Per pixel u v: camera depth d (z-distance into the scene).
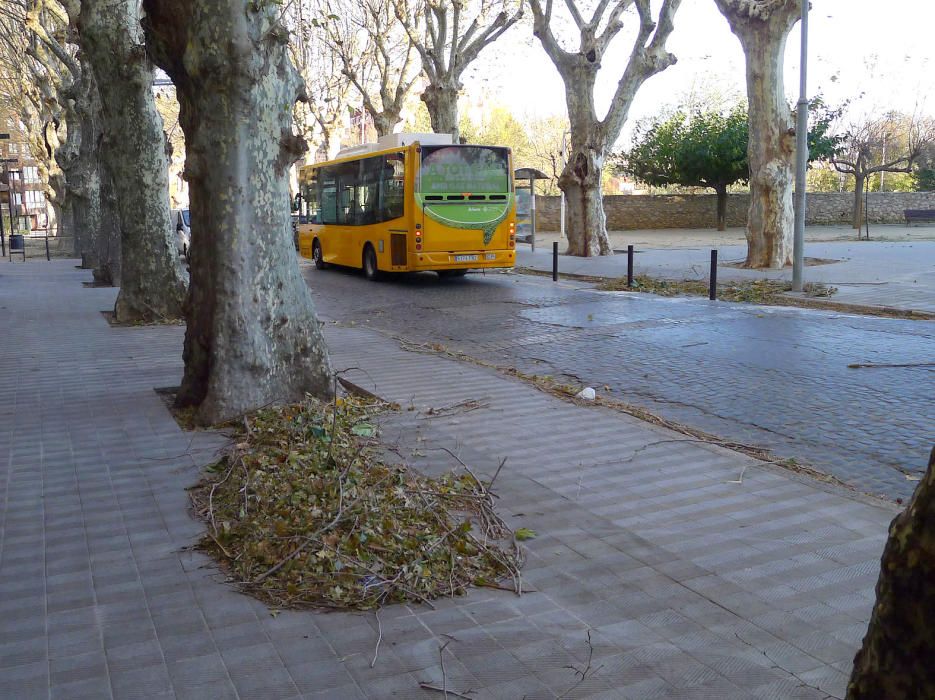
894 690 1.80
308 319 7.99
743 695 3.37
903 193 45.31
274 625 3.98
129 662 3.67
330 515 4.91
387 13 33.12
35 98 39.88
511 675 3.53
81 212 30.62
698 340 12.35
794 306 15.75
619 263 24.42
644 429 7.43
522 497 5.73
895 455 6.84
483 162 20.42
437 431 7.37
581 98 26.28
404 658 3.67
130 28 14.09
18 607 4.21
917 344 11.47
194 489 5.93
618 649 3.73
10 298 19.00
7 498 5.84
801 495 5.74
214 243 7.54
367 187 22.23
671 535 5.06
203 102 7.43
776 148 21.34
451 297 18.56
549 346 12.32
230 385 7.56
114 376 9.99
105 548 4.94
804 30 16.67
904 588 1.78
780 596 4.24
